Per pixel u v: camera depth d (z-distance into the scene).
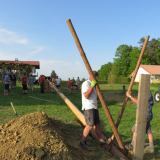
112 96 15.53
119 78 49.22
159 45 72.56
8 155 3.08
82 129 5.68
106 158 3.70
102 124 6.32
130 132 5.55
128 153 3.75
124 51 65.00
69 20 3.51
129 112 8.62
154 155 3.96
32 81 15.95
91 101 3.91
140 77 3.23
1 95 12.47
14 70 26.39
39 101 10.65
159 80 39.00
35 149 3.09
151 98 4.02
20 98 11.62
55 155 3.09
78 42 3.53
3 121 6.02
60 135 4.18
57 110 8.23
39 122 4.41
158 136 5.28
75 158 3.24
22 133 3.70
